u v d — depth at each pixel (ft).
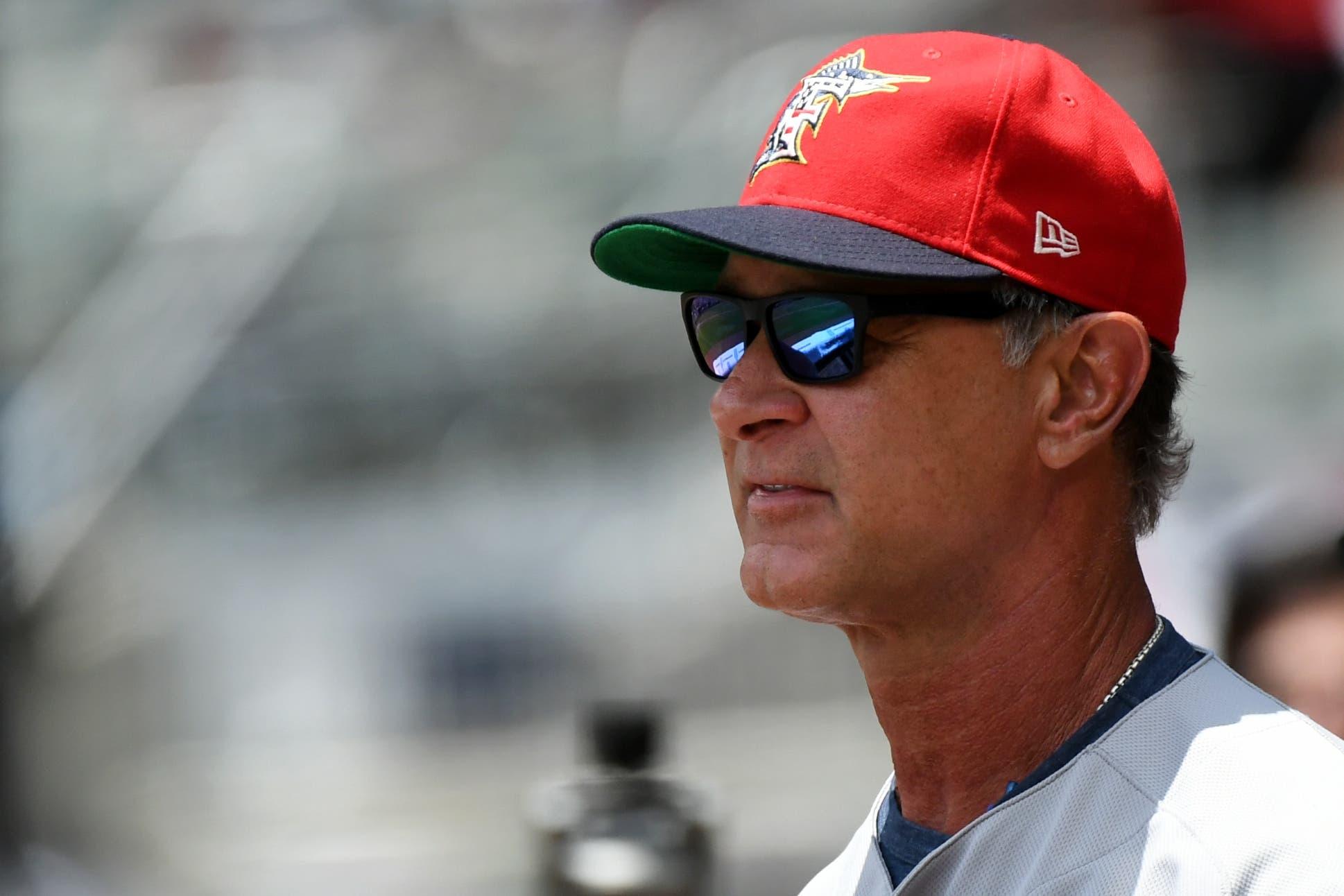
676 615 113.09
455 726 110.32
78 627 108.88
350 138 145.59
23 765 94.53
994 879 19.33
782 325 20.89
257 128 147.02
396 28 151.53
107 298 136.15
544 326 132.98
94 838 94.73
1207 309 111.34
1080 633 20.97
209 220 141.18
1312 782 18.39
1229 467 87.20
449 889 83.87
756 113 136.26
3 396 128.67
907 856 21.90
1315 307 110.01
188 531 123.03
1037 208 20.20
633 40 147.43
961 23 131.54
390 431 131.85
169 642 112.68
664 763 38.50
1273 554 34.12
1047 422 20.66
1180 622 49.67
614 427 128.57
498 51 150.20
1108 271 20.52
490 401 131.64
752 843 84.89
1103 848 18.67
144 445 126.82
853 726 104.73
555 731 107.55
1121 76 122.01
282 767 104.99
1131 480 21.58
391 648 113.39
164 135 147.02
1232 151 117.08
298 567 120.67
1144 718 19.57
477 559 119.24
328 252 138.82
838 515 20.72
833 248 19.85
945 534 20.54
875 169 20.42
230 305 135.74
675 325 129.80
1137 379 20.57
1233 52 118.52
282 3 152.76
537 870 36.24
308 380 133.08
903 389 20.34
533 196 139.95
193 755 105.91
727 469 22.59
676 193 136.67
